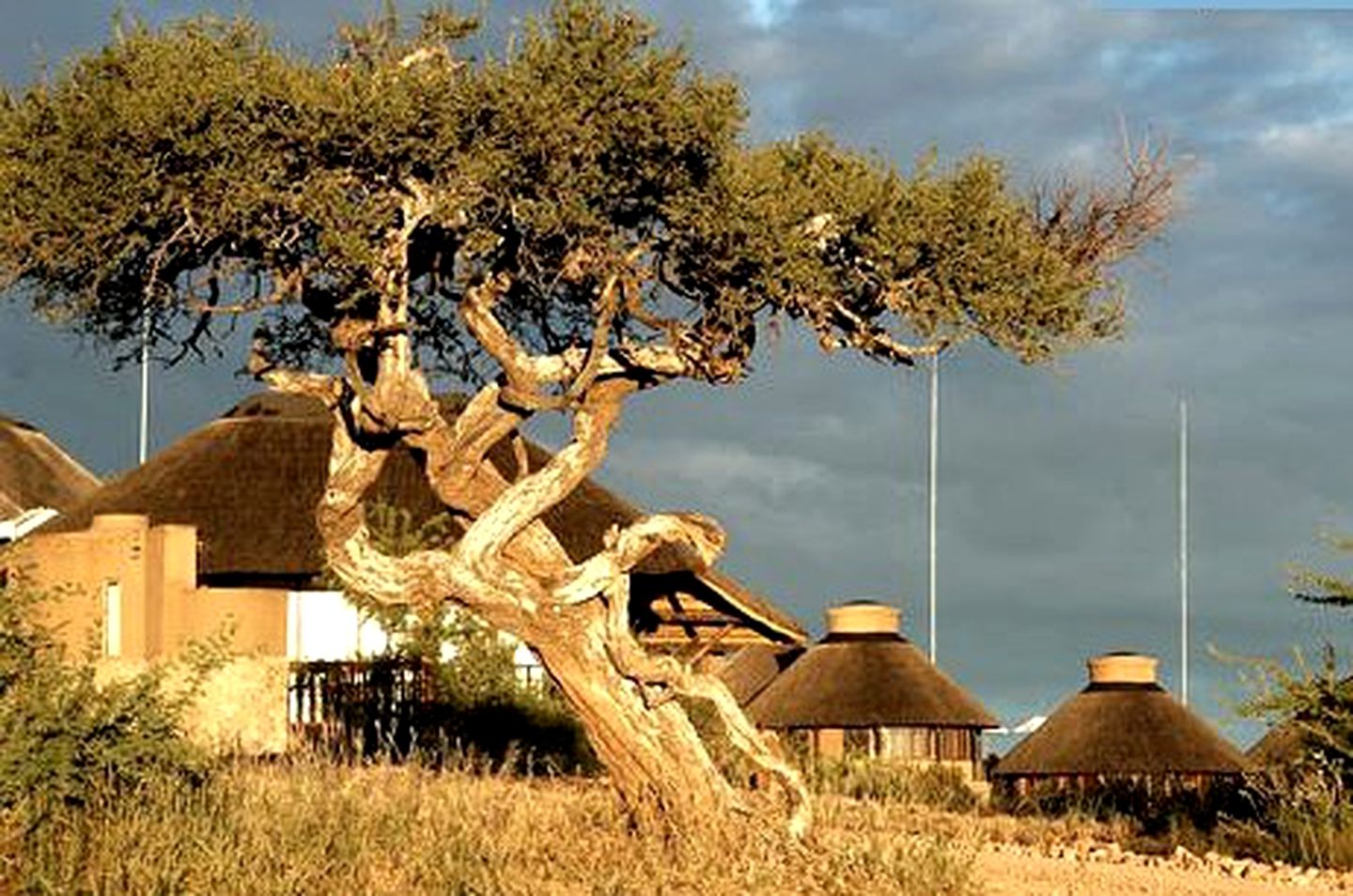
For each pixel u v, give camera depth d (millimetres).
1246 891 23484
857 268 25875
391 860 21781
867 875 22516
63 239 24219
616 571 24094
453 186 24109
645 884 21500
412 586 24250
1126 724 45500
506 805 24547
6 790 20750
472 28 24781
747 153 25375
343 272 24203
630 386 24953
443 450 24812
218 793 22266
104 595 38031
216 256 25016
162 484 47750
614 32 24188
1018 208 26453
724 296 24812
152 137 23672
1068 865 25109
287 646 45344
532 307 26094
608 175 24406
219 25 24672
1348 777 28625
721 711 23797
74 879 20172
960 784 42938
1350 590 28922
